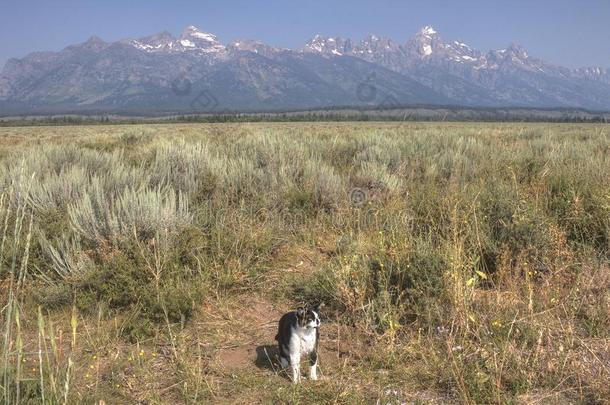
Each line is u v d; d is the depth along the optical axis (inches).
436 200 345.1
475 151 578.2
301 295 249.9
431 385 170.2
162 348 204.8
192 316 229.6
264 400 166.4
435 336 198.5
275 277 273.3
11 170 376.2
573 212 303.1
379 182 411.2
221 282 257.6
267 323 228.7
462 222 273.6
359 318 219.5
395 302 228.8
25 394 150.8
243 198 365.4
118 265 245.3
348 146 628.4
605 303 214.2
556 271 230.7
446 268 232.4
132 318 220.4
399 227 303.4
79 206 292.2
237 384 177.2
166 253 261.4
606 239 282.5
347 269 236.2
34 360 187.6
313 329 175.3
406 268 233.9
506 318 203.0
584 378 167.8
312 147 590.6
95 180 337.7
